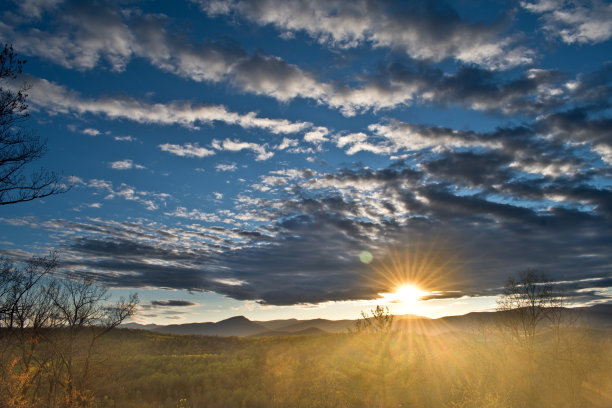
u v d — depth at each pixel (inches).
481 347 890.7
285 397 826.2
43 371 748.6
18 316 698.8
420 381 759.1
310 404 749.9
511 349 860.0
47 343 756.6
